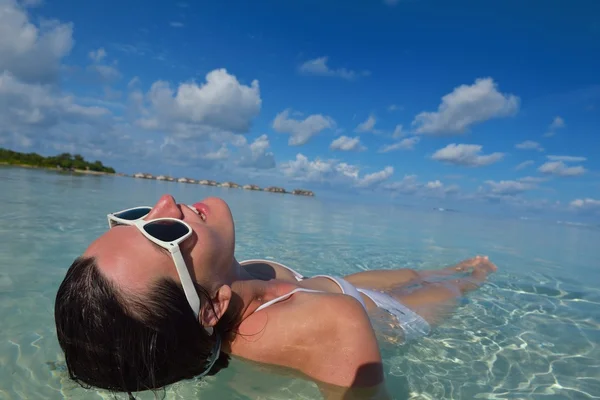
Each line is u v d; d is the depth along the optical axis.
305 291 0.60
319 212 3.34
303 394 0.53
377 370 0.51
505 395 0.55
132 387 0.49
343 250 1.54
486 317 0.87
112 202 2.31
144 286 0.47
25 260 0.98
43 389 0.49
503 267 1.46
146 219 0.54
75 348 0.46
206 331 0.54
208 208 0.59
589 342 0.75
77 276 0.46
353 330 0.52
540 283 1.23
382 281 1.01
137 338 0.47
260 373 0.57
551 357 0.68
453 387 0.56
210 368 0.57
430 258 1.55
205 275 0.54
